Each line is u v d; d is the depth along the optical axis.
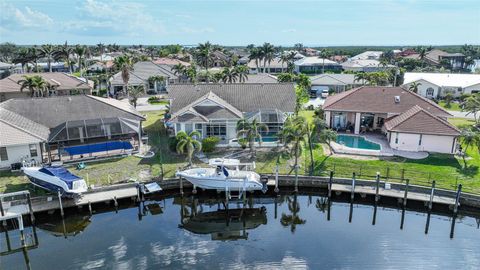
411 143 43.44
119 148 42.03
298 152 38.12
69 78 77.75
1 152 37.28
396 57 155.88
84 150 40.38
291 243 28.00
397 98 50.97
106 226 30.47
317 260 25.53
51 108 45.53
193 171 35.72
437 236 29.16
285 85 55.22
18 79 72.31
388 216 32.94
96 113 46.12
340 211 34.06
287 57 131.75
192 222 31.80
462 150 43.41
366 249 27.09
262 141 46.81
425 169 37.84
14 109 44.22
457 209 32.09
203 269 24.19
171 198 35.81
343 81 87.06
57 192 32.22
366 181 35.31
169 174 37.00
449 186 34.22
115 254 26.08
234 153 43.06
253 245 27.64
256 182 34.31
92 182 34.88
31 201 30.94
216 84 56.16
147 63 95.94
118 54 178.62
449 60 142.12
